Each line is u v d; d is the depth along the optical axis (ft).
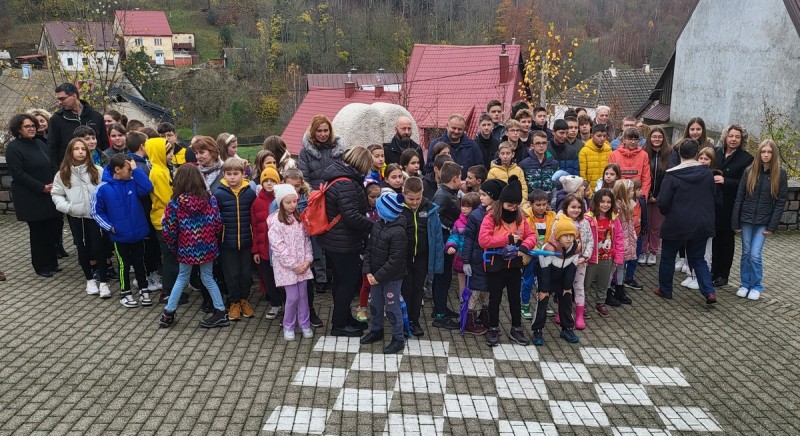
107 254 24.04
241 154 153.48
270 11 231.71
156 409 16.56
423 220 20.56
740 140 25.63
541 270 20.81
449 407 17.35
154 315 22.41
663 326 23.02
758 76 60.59
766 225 25.05
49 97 61.52
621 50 204.54
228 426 15.96
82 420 15.96
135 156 24.11
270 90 197.77
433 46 95.66
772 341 21.94
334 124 31.37
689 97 75.66
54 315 22.16
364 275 21.81
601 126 26.84
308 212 20.42
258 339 20.84
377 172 23.32
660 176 27.89
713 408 17.81
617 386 18.85
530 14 197.16
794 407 17.92
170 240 20.65
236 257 21.89
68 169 23.16
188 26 252.62
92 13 65.36
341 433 15.93
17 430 15.44
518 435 16.22
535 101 83.92
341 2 240.94
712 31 69.51
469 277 20.94
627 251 24.73
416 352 20.39
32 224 25.39
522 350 20.86
